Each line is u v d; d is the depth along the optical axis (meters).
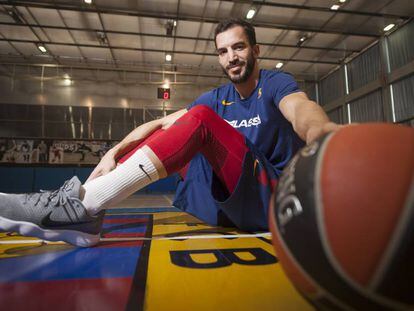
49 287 0.68
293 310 0.55
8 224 0.93
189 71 12.20
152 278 0.74
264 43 9.84
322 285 0.43
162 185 10.50
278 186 0.54
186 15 8.53
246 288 0.67
